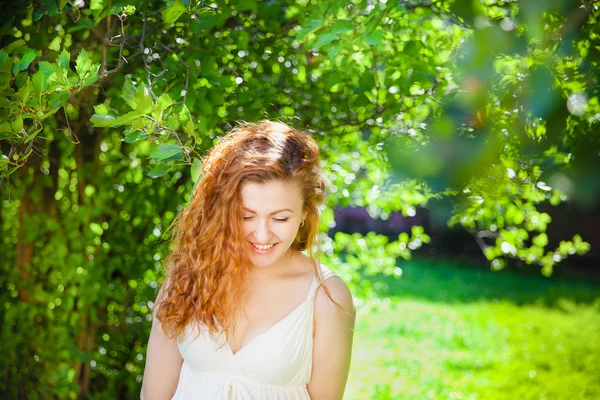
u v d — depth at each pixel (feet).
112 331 12.57
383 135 9.73
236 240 5.98
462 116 2.98
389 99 9.75
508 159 3.26
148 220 12.37
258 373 6.28
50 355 12.12
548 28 3.09
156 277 12.45
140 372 12.60
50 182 12.08
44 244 12.29
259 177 5.82
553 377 21.22
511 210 12.34
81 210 12.08
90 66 6.94
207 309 6.15
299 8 10.30
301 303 6.37
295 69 10.88
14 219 12.41
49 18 9.40
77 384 12.18
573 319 29.78
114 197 12.26
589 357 23.48
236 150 6.04
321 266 6.60
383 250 14.24
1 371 12.09
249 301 6.40
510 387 20.20
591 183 3.02
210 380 6.40
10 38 8.38
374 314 29.91
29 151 6.86
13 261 12.39
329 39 6.95
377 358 23.30
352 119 10.64
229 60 10.27
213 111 8.95
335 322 6.41
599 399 19.22
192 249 6.16
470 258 43.83
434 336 26.45
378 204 12.73
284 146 6.05
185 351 6.46
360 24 7.68
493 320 29.37
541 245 13.44
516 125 3.01
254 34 10.62
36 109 6.46
